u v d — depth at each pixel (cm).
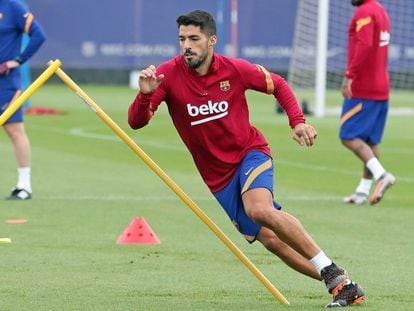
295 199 2200
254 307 1214
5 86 2120
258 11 5675
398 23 5494
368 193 2158
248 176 1199
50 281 1375
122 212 1994
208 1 5809
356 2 2144
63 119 4150
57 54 5947
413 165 2834
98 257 1550
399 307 1221
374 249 1642
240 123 1222
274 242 1237
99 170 2652
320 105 4344
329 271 1191
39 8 5881
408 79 5541
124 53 5978
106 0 5916
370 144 2167
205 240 1709
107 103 4884
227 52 5703
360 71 2112
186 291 1319
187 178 2514
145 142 3341
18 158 2145
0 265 1483
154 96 1211
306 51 5516
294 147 3231
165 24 5916
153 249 1622
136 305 1225
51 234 1745
